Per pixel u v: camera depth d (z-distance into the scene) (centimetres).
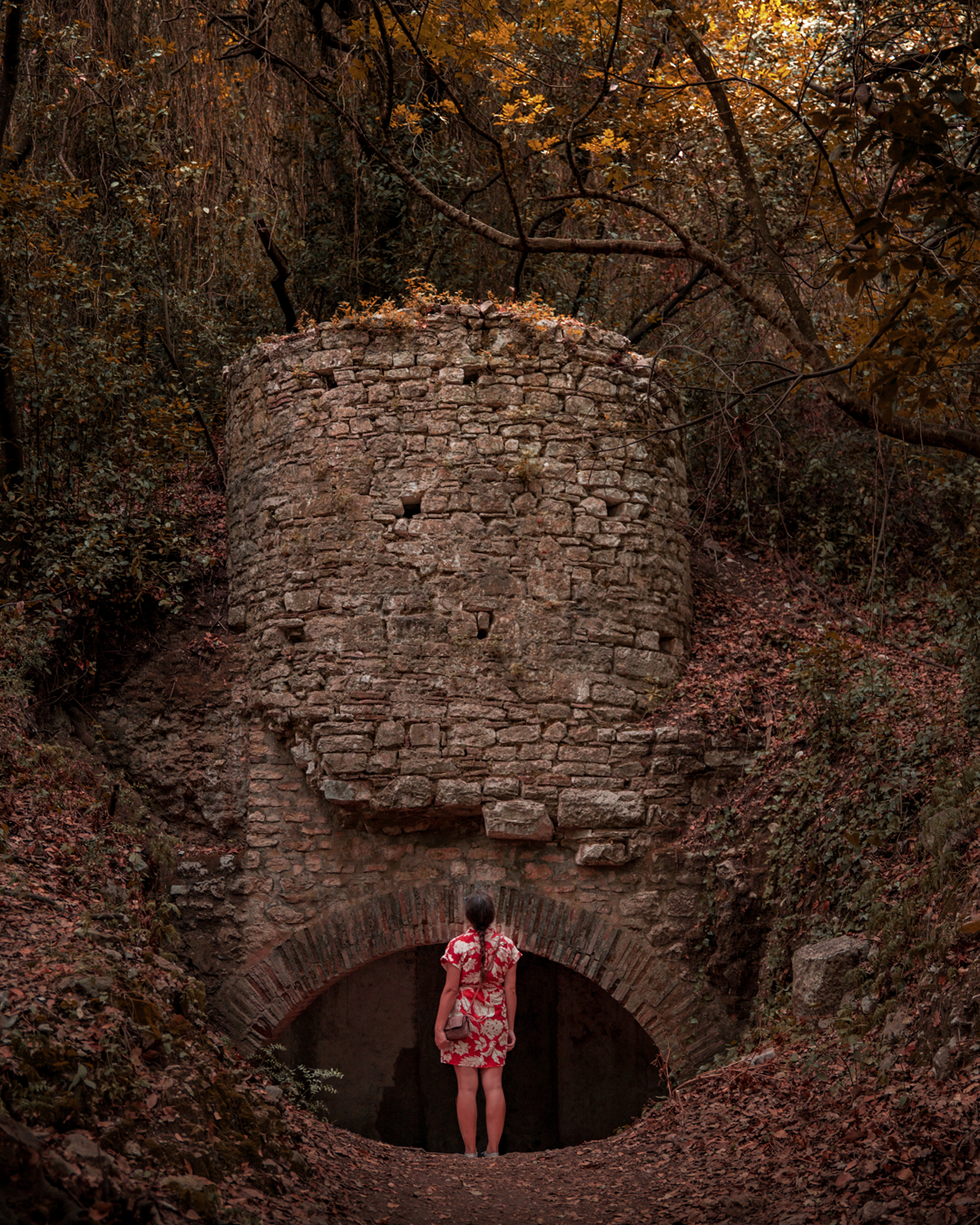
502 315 905
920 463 1181
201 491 1129
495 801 831
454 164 1274
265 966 838
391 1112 1065
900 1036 536
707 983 814
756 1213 418
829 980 642
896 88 448
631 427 923
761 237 660
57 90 1180
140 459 1056
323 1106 845
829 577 1122
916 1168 413
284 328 1331
